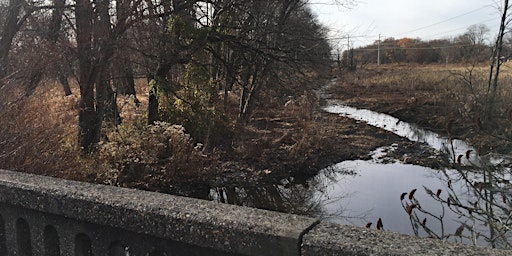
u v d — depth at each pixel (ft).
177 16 37.73
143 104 50.88
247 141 48.73
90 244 7.84
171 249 6.83
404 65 233.55
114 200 7.22
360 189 37.58
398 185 38.14
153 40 35.35
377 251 5.18
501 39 54.19
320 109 88.28
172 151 35.91
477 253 5.15
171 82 43.06
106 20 31.09
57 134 22.22
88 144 30.40
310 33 47.16
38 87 23.57
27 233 8.57
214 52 42.65
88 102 30.76
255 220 6.20
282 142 52.06
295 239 5.65
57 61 28.37
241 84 46.32
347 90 126.62
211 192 35.88
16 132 17.97
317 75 50.80
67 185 8.18
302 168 44.09
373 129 66.59
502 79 75.20
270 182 39.58
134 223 6.96
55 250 8.26
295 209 32.96
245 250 6.03
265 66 44.60
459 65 161.27
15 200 8.30
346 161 48.34
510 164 12.32
